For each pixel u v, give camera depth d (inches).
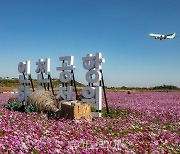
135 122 682.2
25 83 1105.4
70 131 491.5
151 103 1177.4
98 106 805.2
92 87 824.9
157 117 799.7
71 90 904.9
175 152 418.0
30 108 804.0
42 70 1039.0
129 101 1267.2
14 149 338.0
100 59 825.5
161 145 458.9
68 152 350.3
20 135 413.4
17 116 644.1
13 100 1096.8
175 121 741.9
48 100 804.0
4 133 429.4
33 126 515.8
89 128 556.7
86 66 853.8
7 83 3216.0
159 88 3230.8
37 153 348.2
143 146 422.6
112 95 1707.7
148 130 588.7
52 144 374.0
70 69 921.5
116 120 687.1
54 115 735.1
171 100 1365.7
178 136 541.3
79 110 676.1
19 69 1118.4
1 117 603.8
